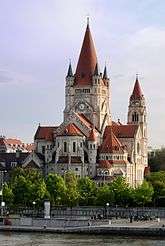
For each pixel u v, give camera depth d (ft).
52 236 556.51
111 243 499.51
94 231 572.92
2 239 529.04
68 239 529.45
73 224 620.90
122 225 592.19
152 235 553.64
